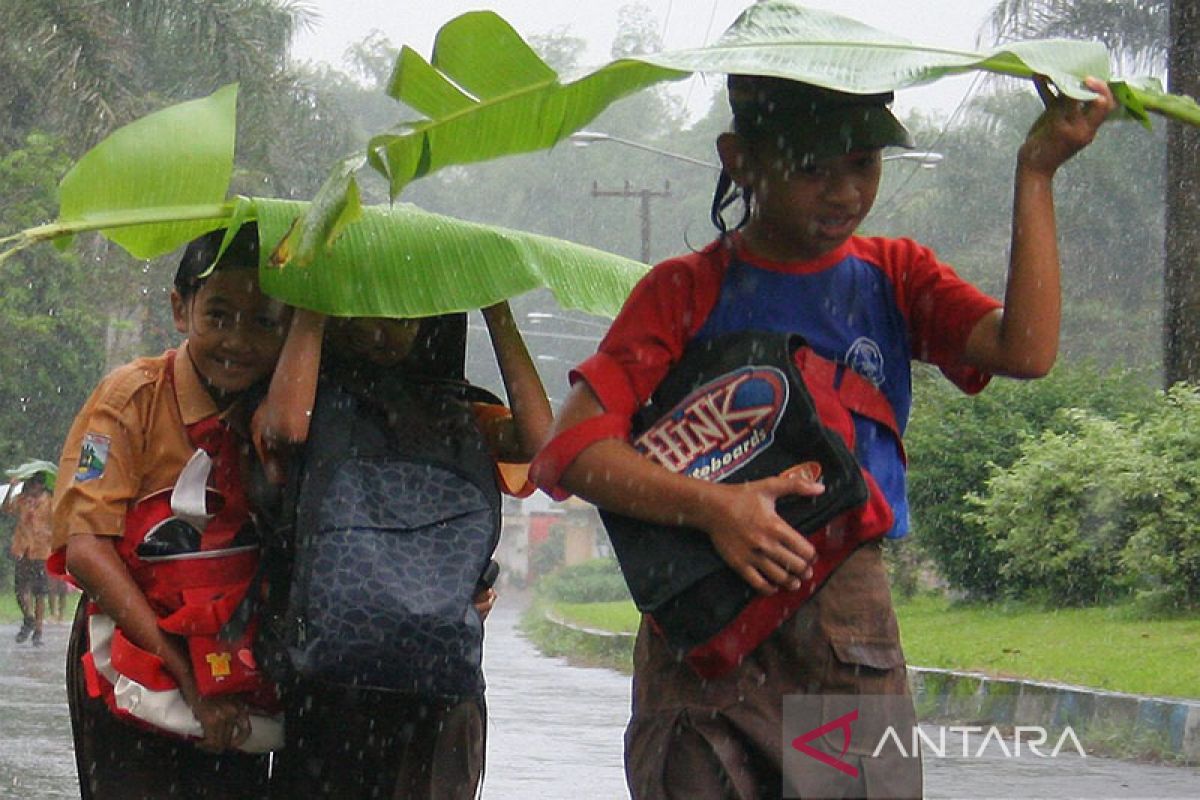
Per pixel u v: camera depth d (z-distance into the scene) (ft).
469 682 13.92
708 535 10.81
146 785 15.39
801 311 11.28
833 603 10.94
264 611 14.73
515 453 15.72
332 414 14.32
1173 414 63.31
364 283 13.91
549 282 14.66
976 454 75.61
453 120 11.39
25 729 44.42
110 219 13.28
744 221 11.48
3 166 114.83
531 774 37.55
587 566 204.64
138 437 15.07
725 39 10.91
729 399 11.03
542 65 11.19
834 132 10.84
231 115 13.69
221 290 14.98
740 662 10.95
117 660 14.88
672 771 11.05
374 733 14.98
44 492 82.48
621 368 11.15
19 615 114.52
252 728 14.97
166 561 14.97
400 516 14.02
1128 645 55.72
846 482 10.77
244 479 15.01
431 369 15.48
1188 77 59.36
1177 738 40.09
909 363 11.66
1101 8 90.07
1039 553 69.00
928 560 82.94
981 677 50.67
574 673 80.33
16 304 120.98
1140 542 62.13
